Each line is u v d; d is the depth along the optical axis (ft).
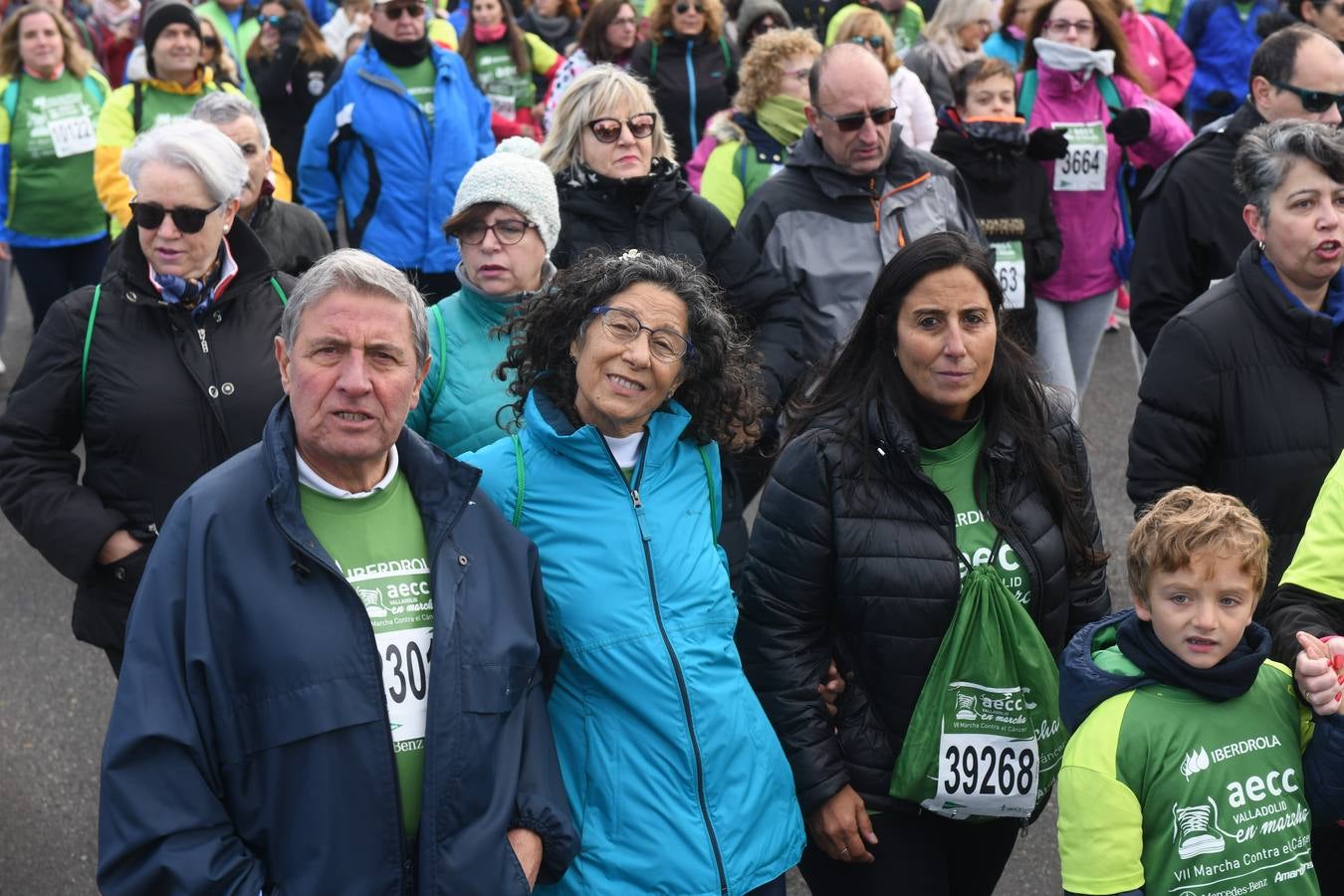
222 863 7.77
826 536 9.96
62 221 26.55
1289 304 11.74
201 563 7.96
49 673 18.85
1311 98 15.58
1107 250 21.15
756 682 10.16
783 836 9.51
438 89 22.88
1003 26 27.14
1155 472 12.20
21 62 26.25
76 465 12.05
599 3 29.66
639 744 9.12
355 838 7.96
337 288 8.19
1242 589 8.46
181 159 11.59
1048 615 10.14
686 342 9.42
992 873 10.76
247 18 35.17
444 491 8.63
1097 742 8.67
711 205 16.02
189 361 11.76
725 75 29.78
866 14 24.73
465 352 12.21
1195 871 8.55
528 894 8.40
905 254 9.77
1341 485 9.84
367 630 8.09
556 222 12.57
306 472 8.38
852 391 10.19
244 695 7.95
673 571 9.37
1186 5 35.09
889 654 9.88
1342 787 8.57
